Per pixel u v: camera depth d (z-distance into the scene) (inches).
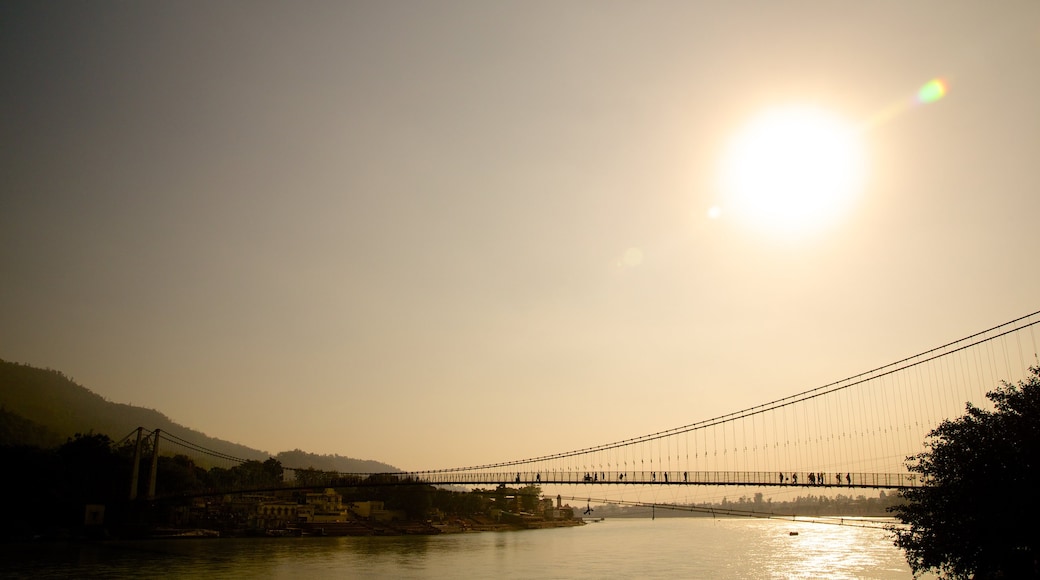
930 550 1731.1
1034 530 1550.2
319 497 7549.2
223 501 7042.3
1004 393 1749.5
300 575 3211.1
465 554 4490.7
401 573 3351.4
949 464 1740.9
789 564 3796.8
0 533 5068.9
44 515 5423.2
